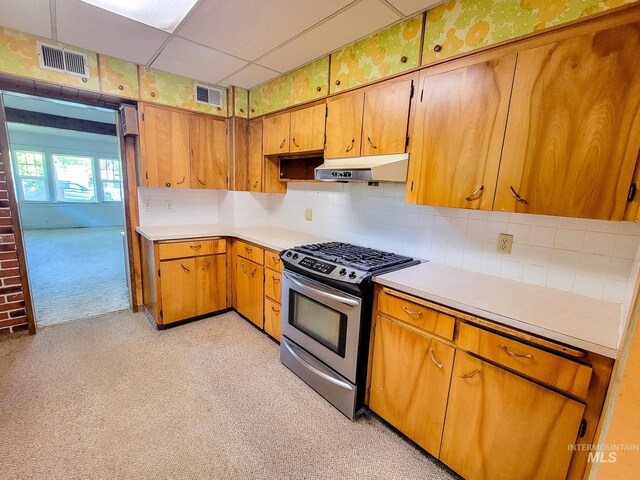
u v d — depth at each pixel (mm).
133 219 2873
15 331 2434
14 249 2344
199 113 2859
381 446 1561
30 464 1376
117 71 2387
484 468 1258
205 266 2818
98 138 8195
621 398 661
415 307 1422
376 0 1494
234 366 2184
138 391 1885
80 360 2174
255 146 2969
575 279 1428
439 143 1543
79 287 3588
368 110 1888
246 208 3168
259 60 2273
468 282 1537
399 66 1707
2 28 1940
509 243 1617
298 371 2057
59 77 2158
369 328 1670
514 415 1148
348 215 2451
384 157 1812
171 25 1812
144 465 1399
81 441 1508
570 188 1170
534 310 1202
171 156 2748
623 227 1292
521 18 1244
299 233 2867
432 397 1400
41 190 7914
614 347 909
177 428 1618
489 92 1346
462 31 1434
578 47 1105
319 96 2234
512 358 1126
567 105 1146
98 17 1754
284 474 1391
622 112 1037
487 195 1398
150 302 2807
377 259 1868
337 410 1794
